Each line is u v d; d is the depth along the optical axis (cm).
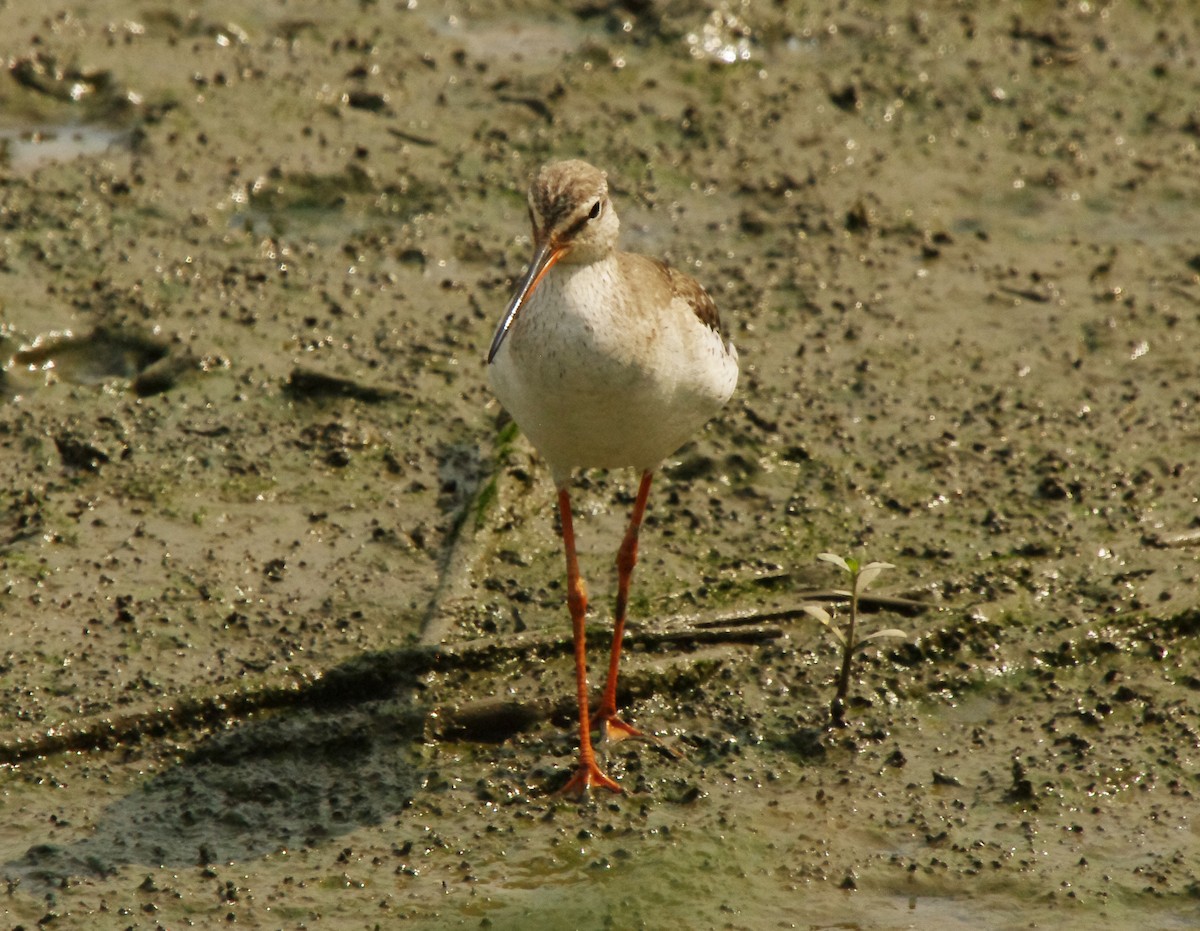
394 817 934
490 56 1914
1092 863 894
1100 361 1409
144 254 1514
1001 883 880
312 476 1248
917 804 945
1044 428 1315
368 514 1209
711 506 1227
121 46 1853
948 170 1712
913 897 874
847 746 991
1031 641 1080
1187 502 1221
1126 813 934
